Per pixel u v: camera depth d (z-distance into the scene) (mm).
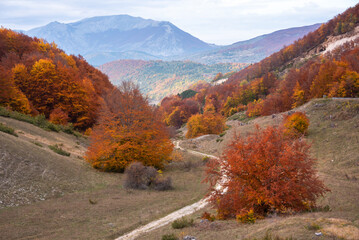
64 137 44594
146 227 15812
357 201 15062
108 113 35938
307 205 13539
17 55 78438
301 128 37500
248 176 13695
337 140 33750
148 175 27750
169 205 20797
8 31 93000
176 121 154375
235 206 13461
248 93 153500
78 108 61688
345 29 193375
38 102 58969
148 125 35656
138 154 33625
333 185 19766
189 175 34562
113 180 29203
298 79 104750
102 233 14938
